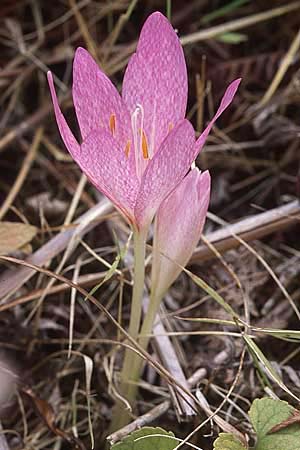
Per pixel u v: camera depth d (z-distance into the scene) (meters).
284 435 0.34
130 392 0.38
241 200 0.46
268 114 0.47
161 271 0.36
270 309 0.42
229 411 0.38
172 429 0.38
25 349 0.41
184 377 0.38
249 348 0.37
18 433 0.39
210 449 0.37
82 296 0.43
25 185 0.47
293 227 0.44
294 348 0.40
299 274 0.43
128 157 0.32
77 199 0.44
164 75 0.33
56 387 0.40
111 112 0.33
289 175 0.46
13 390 0.39
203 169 0.47
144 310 0.41
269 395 0.37
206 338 0.41
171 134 0.31
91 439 0.37
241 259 0.43
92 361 0.39
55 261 0.44
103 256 0.44
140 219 0.34
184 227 0.35
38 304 0.41
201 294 0.42
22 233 0.41
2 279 0.41
